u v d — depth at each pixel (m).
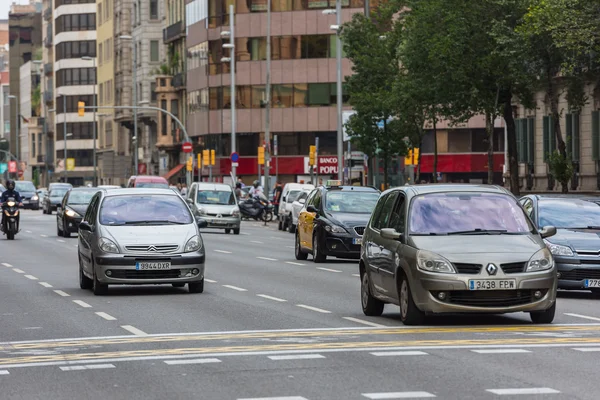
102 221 27.30
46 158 181.12
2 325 20.73
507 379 13.45
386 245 20.64
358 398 12.23
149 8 136.38
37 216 91.19
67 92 182.75
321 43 113.81
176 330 19.39
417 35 54.62
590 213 27.30
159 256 26.31
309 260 39.91
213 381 13.59
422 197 20.62
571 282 25.30
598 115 61.84
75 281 31.25
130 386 13.38
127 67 148.62
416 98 56.53
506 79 51.69
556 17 42.72
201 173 117.62
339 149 73.12
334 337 17.98
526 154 72.50
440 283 18.86
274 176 115.38
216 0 117.00
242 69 115.56
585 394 12.37
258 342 17.44
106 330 19.59
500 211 20.44
